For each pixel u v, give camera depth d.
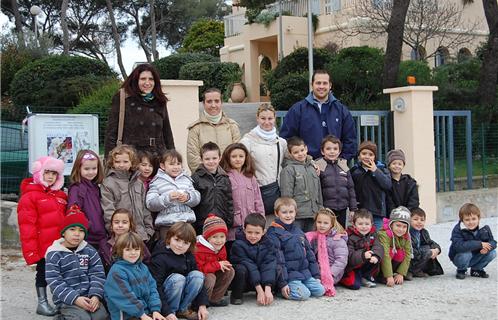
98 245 5.03
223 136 6.05
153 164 5.50
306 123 6.58
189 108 7.89
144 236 5.13
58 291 4.48
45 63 17.62
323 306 5.14
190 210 5.31
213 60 25.27
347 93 14.90
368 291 5.74
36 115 7.30
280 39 23.72
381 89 14.32
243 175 5.75
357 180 6.55
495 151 10.81
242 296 5.31
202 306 4.80
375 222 6.51
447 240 8.20
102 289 4.63
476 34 23.17
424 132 9.49
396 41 12.91
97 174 5.23
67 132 7.47
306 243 5.64
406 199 6.60
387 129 9.69
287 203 5.61
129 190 5.18
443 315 4.82
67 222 4.62
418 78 13.77
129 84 5.74
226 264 5.09
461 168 10.43
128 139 5.69
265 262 5.33
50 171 5.11
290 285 5.42
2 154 8.55
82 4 41.47
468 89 13.40
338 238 5.80
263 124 6.09
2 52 22.09
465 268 6.23
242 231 5.47
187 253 4.95
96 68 18.02
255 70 26.00
